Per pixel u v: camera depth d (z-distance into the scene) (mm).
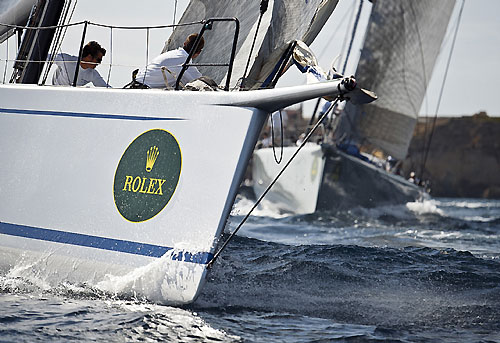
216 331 14875
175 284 16438
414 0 56281
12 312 15625
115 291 17031
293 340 14578
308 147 52844
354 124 56812
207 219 16484
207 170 16750
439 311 17703
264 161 62531
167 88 18734
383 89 57594
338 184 51188
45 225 18266
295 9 20156
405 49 57562
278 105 16656
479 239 38562
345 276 21047
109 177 17828
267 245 27188
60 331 14406
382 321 16625
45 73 23703
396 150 60094
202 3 22031
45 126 19062
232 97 16969
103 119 18328
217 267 20453
